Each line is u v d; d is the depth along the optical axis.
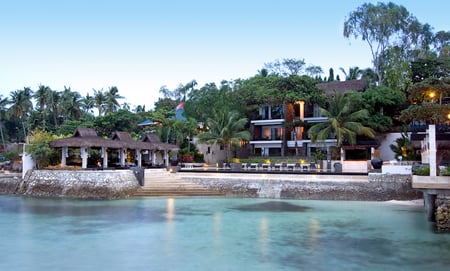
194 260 14.62
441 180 20.19
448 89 33.59
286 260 14.58
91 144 36.28
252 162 49.41
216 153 57.12
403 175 30.38
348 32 55.75
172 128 53.09
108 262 14.44
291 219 22.95
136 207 27.75
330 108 45.84
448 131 38.81
